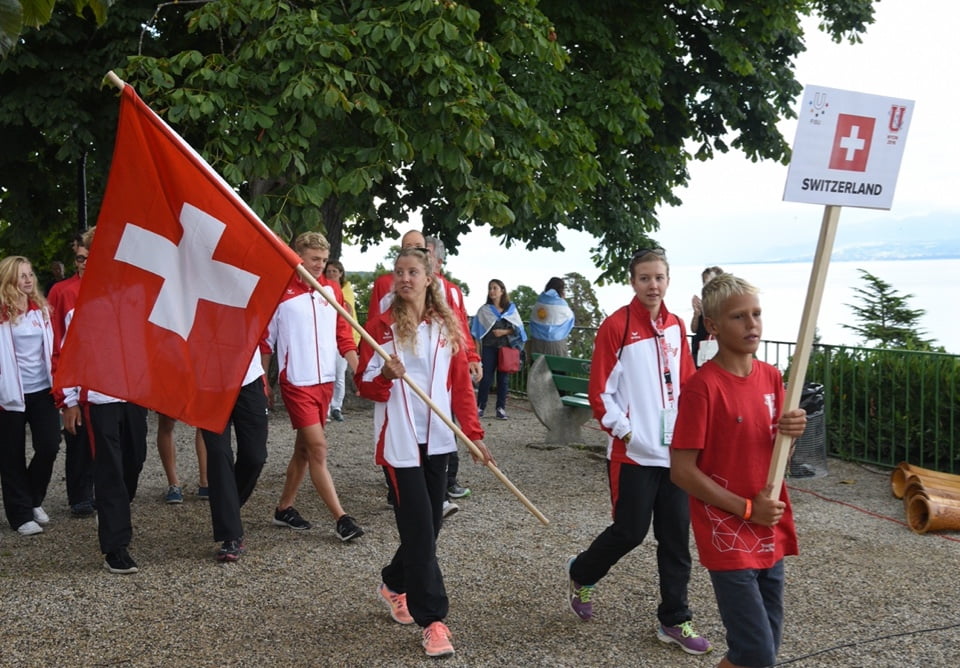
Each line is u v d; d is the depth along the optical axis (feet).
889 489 26.73
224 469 19.49
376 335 15.05
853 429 30.45
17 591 17.75
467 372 15.19
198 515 23.35
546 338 44.27
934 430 28.43
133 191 15.52
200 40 41.73
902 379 29.25
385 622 16.10
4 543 21.11
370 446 32.96
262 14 32.89
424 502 14.51
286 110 33.35
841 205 11.04
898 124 11.32
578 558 15.78
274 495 25.63
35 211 52.37
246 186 43.88
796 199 10.79
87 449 23.41
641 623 15.97
